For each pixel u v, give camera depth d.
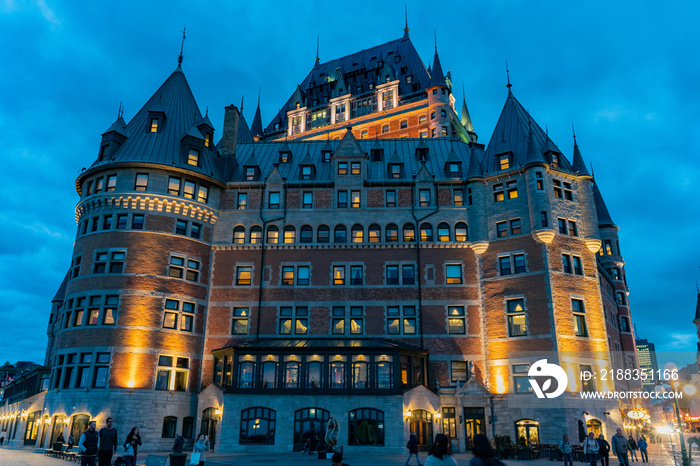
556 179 47.38
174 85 54.56
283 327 46.06
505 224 46.91
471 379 42.44
